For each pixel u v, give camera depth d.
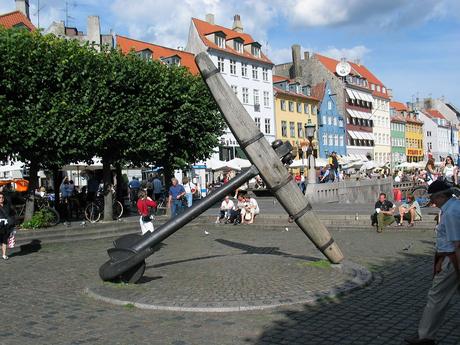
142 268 8.86
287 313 7.05
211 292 8.01
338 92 79.19
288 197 9.20
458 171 19.33
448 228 5.31
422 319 5.62
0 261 13.29
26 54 18.12
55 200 23.61
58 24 52.22
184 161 25.92
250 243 15.32
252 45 63.53
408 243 14.25
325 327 6.39
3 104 17.50
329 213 21.00
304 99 71.12
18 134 17.67
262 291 7.98
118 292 8.34
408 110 106.94
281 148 9.29
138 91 21.88
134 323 6.86
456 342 5.71
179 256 12.63
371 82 91.06
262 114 63.44
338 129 78.25
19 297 8.84
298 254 12.12
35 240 16.52
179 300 7.66
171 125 24.66
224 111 9.02
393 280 9.18
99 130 19.67
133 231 19.83
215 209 28.30
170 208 21.64
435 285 5.56
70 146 19.27
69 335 6.49
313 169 29.12
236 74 60.22
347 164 49.31
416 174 52.69
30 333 6.64
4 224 13.62
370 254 12.37
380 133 91.69
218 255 12.49
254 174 9.12
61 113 18.67
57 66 18.80
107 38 52.91
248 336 6.15
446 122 117.69
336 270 9.45
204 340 6.06
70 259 13.34
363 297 7.88
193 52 59.00
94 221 20.86
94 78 19.80
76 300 8.37
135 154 22.14
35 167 19.30
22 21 42.75
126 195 30.70
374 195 35.78
